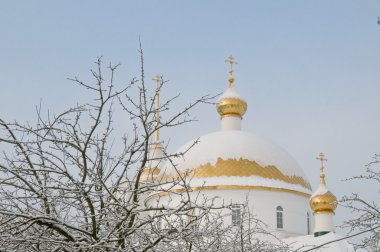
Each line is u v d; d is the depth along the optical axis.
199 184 45.12
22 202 11.67
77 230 11.35
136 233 11.91
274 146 48.97
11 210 11.63
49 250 11.87
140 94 11.59
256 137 49.12
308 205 48.09
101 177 11.51
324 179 45.38
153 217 11.42
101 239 11.15
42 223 11.14
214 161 46.31
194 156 46.78
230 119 51.44
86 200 11.46
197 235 12.02
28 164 11.96
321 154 45.94
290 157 49.22
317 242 40.91
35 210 11.88
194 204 12.66
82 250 11.35
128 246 11.45
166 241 11.79
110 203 11.20
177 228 11.38
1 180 11.31
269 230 45.12
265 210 45.69
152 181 12.32
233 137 48.25
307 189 48.09
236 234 16.75
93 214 11.46
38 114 12.52
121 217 11.48
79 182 11.31
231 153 46.84
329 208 44.31
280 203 46.34
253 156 46.97
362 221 15.34
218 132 49.66
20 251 11.67
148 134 11.64
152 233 12.03
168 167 45.94
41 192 11.48
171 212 11.47
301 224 46.94
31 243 11.26
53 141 11.59
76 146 11.57
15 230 11.68
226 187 45.09
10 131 11.58
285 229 45.94
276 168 47.03
